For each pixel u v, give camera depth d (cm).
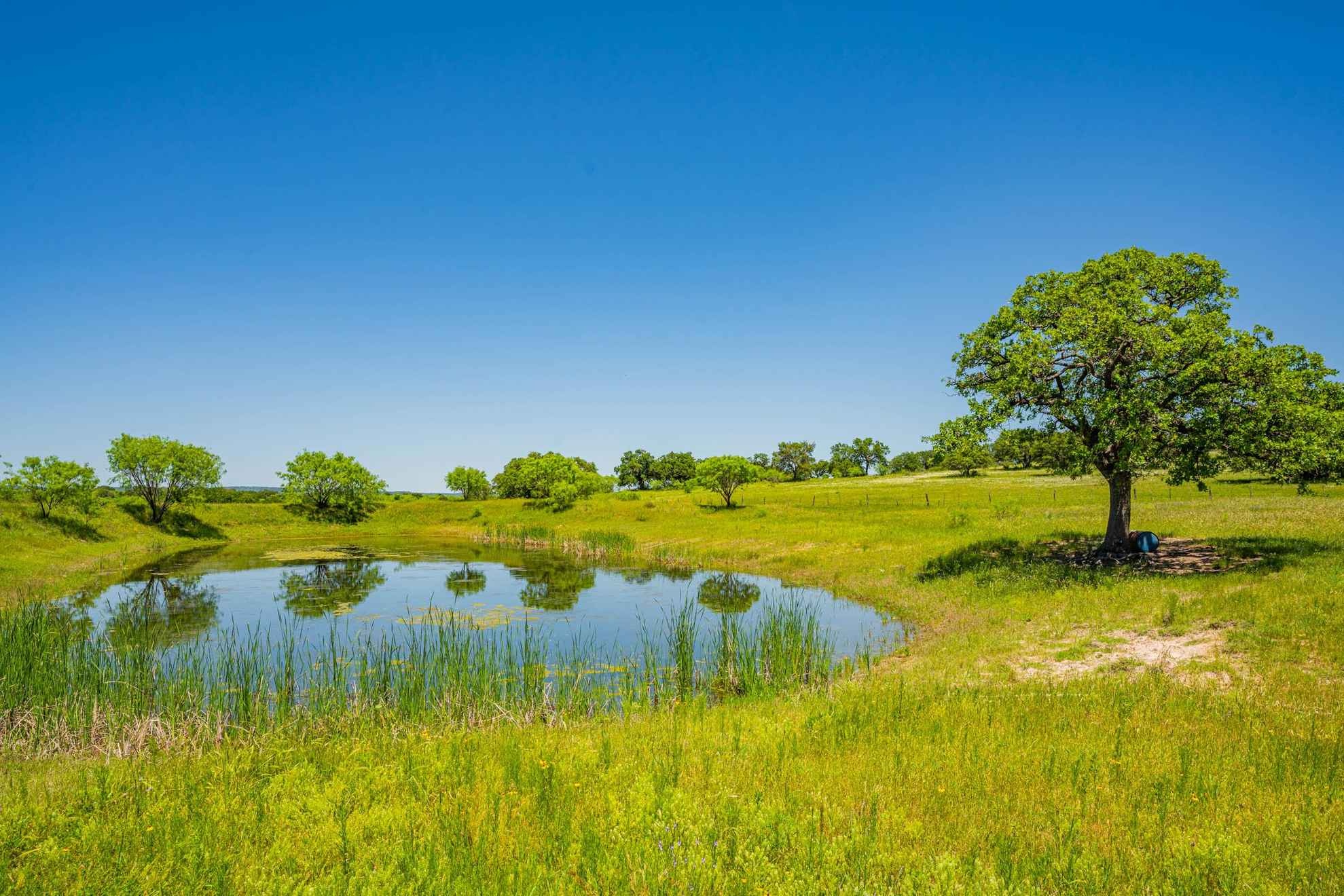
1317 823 703
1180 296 2497
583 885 644
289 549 5906
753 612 2744
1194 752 919
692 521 6134
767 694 1566
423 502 9781
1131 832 698
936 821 747
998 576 2577
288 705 1445
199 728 1315
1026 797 803
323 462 8719
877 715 1173
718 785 866
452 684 1544
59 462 5562
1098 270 2545
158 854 712
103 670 1617
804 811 775
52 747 1293
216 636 2400
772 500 8612
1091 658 1565
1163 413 2227
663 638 2316
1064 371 2497
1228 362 2139
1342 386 2250
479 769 977
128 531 6253
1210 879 606
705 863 641
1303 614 1558
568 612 2816
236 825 793
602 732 1158
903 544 3728
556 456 10244
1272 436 2177
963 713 1169
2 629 1805
